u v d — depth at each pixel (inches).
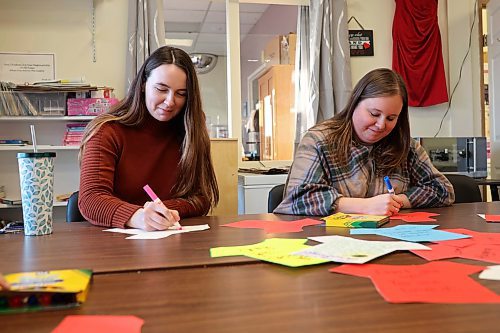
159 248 34.4
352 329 17.1
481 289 21.6
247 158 143.6
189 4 146.4
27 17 120.6
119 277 25.6
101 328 17.5
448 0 141.3
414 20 136.9
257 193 109.2
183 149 58.7
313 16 134.1
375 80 60.7
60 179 121.4
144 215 45.0
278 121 145.5
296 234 39.5
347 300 20.5
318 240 35.4
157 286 23.5
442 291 21.4
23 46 120.3
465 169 117.0
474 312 18.7
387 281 23.2
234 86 136.1
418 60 137.5
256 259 29.1
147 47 122.0
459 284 22.5
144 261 29.6
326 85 131.7
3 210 118.5
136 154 57.9
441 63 138.6
